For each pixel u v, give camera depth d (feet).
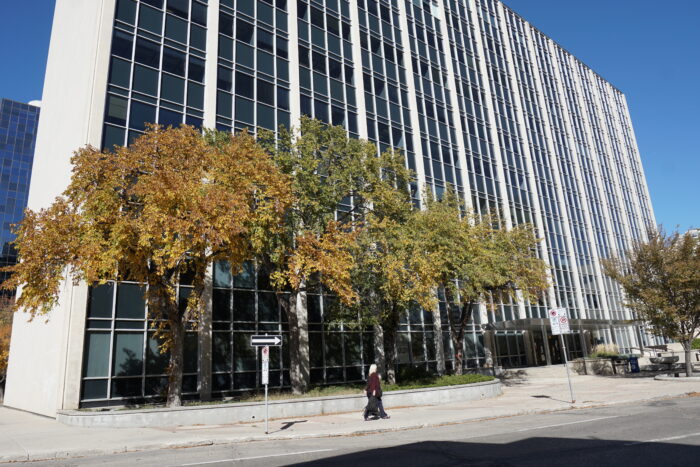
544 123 162.50
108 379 58.75
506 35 161.99
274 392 70.79
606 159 192.34
